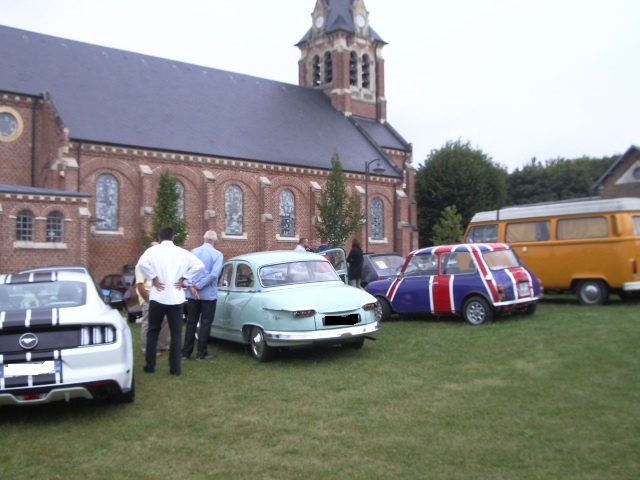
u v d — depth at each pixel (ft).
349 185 135.64
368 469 16.72
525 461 16.93
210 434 20.33
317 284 35.19
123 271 102.94
